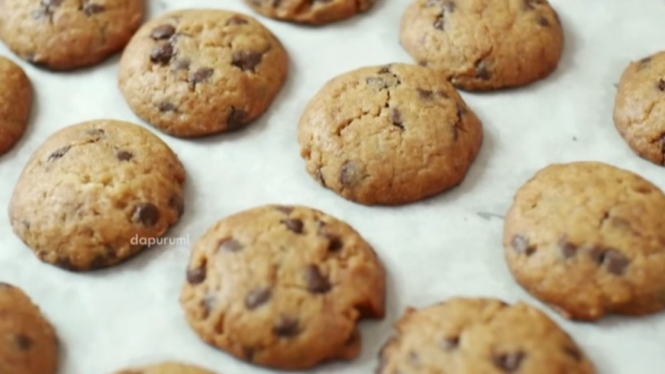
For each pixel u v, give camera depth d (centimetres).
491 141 44
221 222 40
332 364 39
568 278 39
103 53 46
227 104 44
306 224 40
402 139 42
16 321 38
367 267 39
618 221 40
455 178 42
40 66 46
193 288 39
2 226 42
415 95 43
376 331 39
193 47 44
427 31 45
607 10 47
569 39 46
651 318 39
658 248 39
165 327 39
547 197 41
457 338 37
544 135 44
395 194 42
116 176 41
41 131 44
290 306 38
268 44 45
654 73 44
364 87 43
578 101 44
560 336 38
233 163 43
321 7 46
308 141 43
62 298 40
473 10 45
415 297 40
